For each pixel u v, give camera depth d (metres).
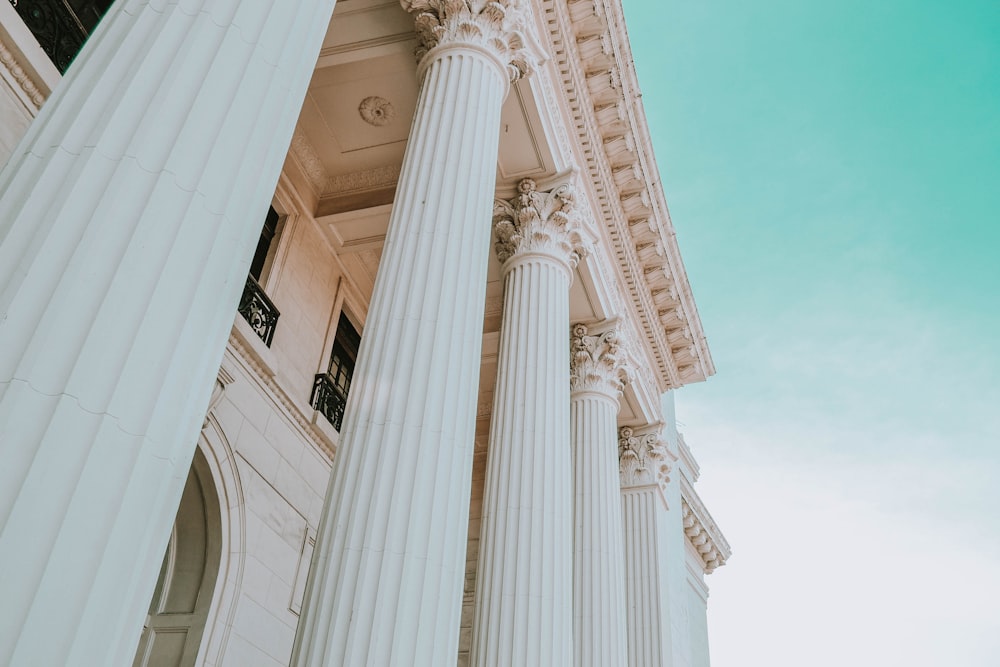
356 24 13.23
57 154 4.82
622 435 21.56
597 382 17.67
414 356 8.77
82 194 4.70
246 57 5.94
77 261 4.48
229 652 12.83
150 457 4.46
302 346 16.44
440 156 10.46
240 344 14.02
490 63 11.74
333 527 7.73
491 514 11.92
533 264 14.64
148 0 5.75
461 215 9.97
